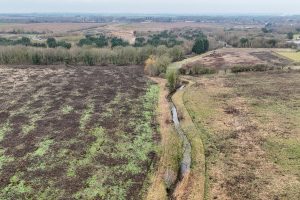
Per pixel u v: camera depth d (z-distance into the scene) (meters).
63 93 71.31
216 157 43.50
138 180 38.31
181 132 52.62
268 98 68.69
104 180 38.16
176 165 41.88
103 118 56.84
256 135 49.88
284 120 55.66
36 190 35.88
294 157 42.94
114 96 70.56
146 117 58.56
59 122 54.25
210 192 36.00
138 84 82.50
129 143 47.66
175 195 35.75
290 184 37.09
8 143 46.25
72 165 41.06
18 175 38.56
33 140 47.31
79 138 48.44
